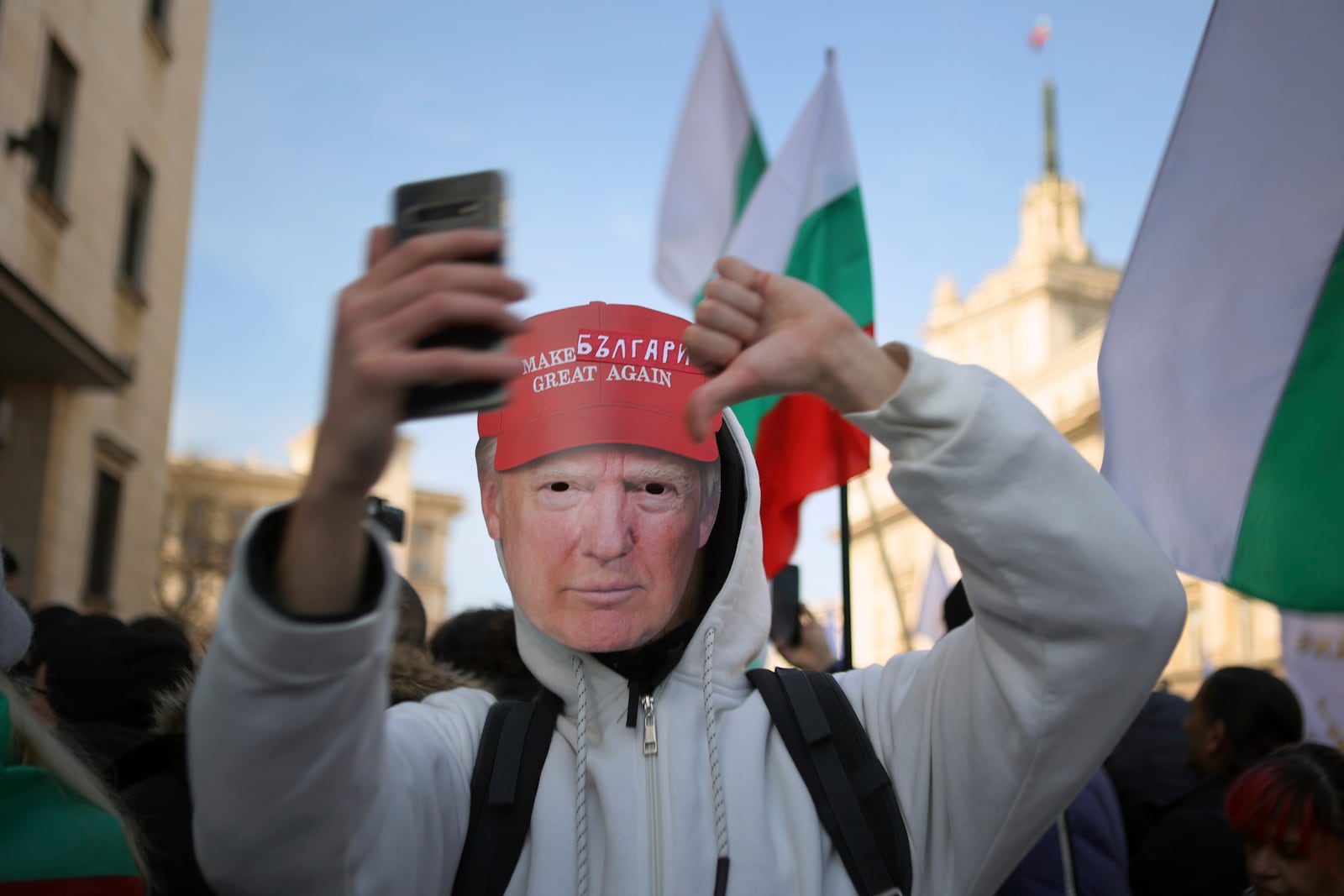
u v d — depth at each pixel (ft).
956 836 4.13
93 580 36.29
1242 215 7.47
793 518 10.84
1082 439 97.86
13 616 4.87
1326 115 7.28
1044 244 160.86
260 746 3.15
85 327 34.01
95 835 4.23
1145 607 3.58
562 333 4.47
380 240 3.07
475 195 3.02
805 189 12.67
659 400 4.37
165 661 7.52
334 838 3.36
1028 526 3.48
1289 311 7.21
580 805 4.30
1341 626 11.03
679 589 4.37
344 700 3.19
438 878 4.07
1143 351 7.64
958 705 4.12
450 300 2.80
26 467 32.12
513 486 4.42
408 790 3.90
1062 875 6.41
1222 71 7.64
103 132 34.86
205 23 44.45
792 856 4.27
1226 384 7.33
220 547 74.38
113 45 35.37
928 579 32.37
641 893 4.16
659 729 4.43
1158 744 9.30
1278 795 6.55
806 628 10.94
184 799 5.49
